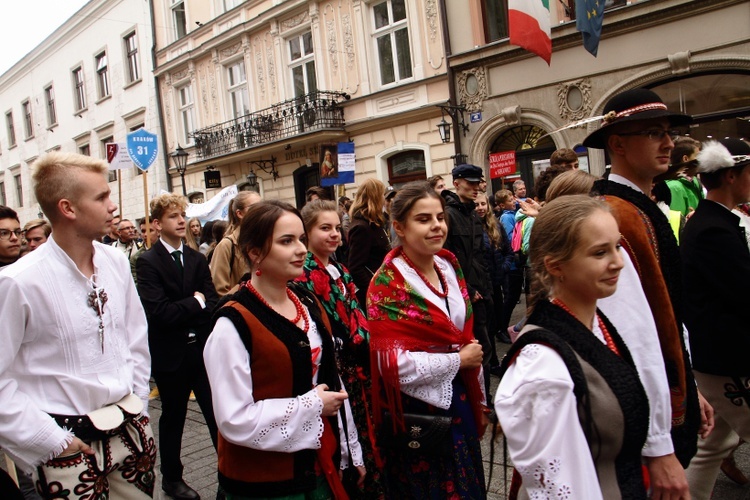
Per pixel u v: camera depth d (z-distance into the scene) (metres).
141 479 2.20
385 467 2.36
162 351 3.43
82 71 22.42
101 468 2.04
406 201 2.36
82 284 2.13
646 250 1.87
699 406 1.97
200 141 17.23
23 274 2.00
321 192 6.08
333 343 2.21
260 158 15.89
